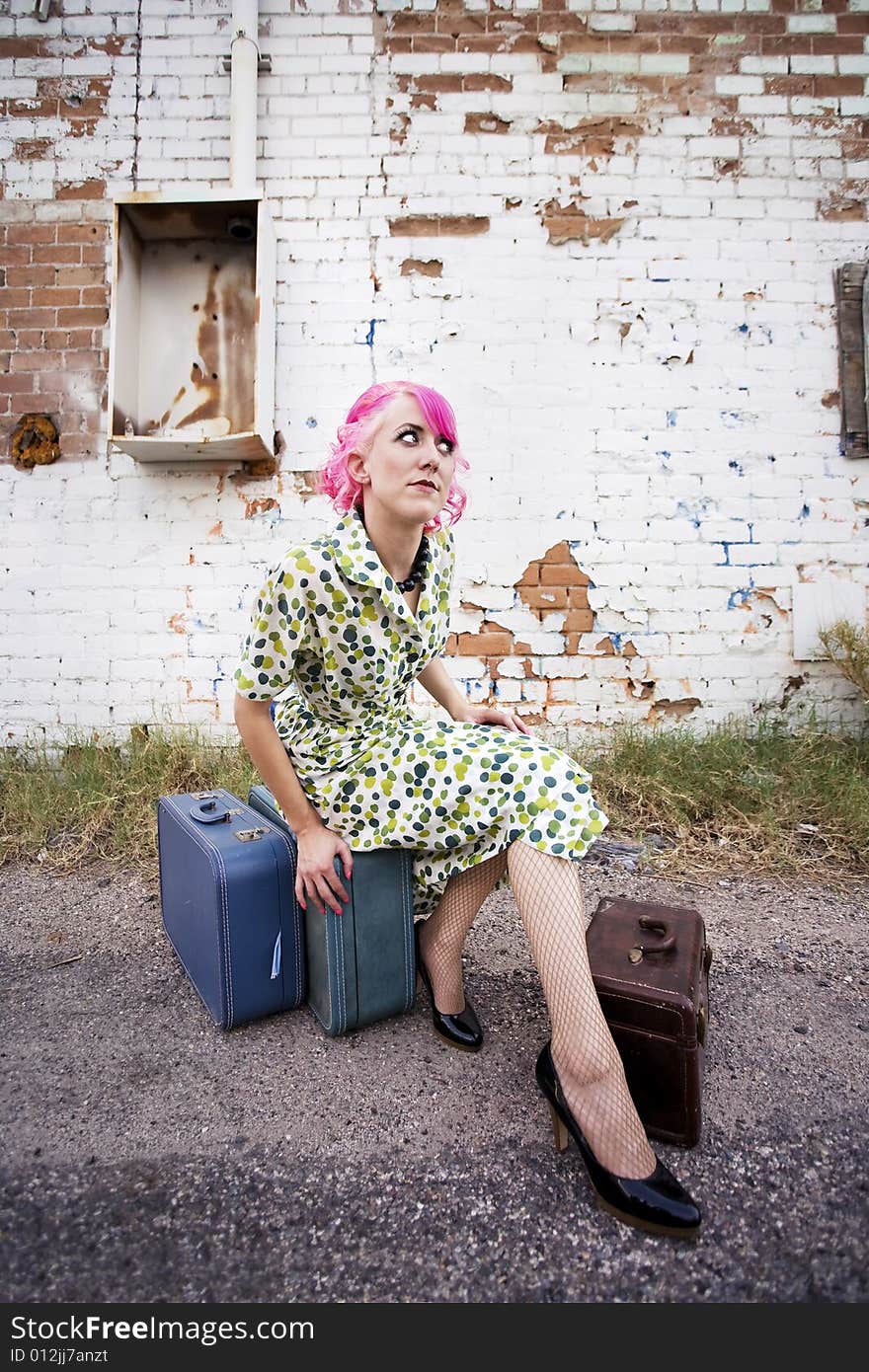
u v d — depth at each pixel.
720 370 3.47
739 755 3.18
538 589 3.47
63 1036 1.73
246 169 3.31
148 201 3.14
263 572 3.43
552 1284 1.14
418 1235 1.22
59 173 3.44
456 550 3.46
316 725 1.70
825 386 3.49
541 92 3.44
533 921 1.40
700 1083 1.52
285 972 1.74
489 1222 1.24
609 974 1.43
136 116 3.44
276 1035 1.72
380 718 1.66
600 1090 1.28
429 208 3.44
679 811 2.88
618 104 3.46
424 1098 1.53
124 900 2.42
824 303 3.49
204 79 3.43
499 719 1.83
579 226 3.44
